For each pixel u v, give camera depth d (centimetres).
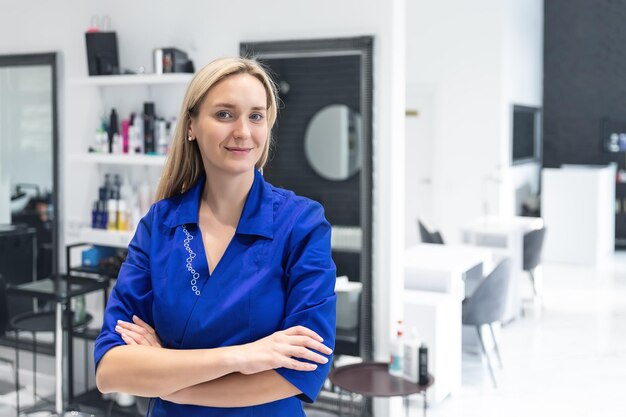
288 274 137
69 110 440
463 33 730
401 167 369
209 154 134
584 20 934
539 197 819
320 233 139
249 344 128
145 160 399
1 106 457
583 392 398
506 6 739
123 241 412
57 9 438
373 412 373
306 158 394
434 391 390
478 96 729
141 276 142
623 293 609
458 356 401
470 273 438
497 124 722
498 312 414
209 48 397
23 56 445
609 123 937
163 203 147
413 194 764
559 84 953
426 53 748
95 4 427
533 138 884
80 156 420
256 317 134
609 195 830
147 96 416
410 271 414
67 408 403
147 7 412
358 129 379
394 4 350
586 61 941
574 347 462
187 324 134
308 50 367
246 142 133
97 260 426
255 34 383
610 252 838
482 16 722
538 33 912
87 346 423
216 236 140
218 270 136
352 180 384
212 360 126
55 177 443
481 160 732
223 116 133
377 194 362
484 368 430
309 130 391
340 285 379
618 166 941
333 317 136
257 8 381
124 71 420
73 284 384
